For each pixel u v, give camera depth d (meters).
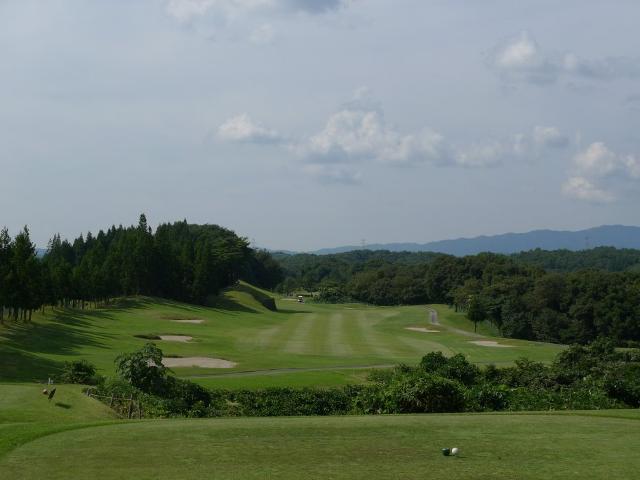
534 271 155.62
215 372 50.69
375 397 26.80
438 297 175.25
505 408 29.03
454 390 25.94
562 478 12.17
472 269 169.25
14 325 68.88
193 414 29.59
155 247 127.81
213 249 151.38
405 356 66.44
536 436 16.39
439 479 12.15
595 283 116.88
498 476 12.35
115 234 165.75
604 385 31.42
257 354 64.38
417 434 16.72
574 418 19.80
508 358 68.00
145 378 32.78
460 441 15.73
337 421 19.25
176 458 13.88
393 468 12.98
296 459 13.78
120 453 14.39
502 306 119.44
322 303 188.50
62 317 85.25
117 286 116.25
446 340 88.25
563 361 41.78
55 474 12.55
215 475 12.45
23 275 70.62
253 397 34.06
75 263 151.00
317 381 45.72
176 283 129.12
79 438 16.16
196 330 87.56
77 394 27.09
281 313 139.12
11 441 15.52
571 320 118.06
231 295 146.00
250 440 15.91
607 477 12.25
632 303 112.31
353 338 86.25
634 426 18.03
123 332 77.50
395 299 184.62
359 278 199.75
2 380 39.03
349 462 13.51
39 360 47.94
